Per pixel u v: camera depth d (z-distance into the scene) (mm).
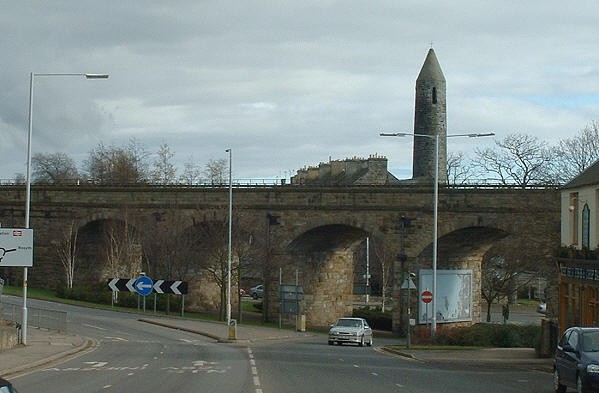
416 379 25656
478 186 57438
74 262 73062
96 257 75562
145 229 66688
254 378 24359
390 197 59969
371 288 111500
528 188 56312
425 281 58031
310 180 95938
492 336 42875
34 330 43844
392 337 58281
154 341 41844
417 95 83812
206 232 65875
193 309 73188
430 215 58875
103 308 64375
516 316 80000
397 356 36812
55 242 70188
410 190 59250
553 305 53469
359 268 114188
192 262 67250
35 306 60656
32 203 70438
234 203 63906
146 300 68500
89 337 42375
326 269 69688
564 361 21422
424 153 83062
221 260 62750
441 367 31172
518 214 56375
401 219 59562
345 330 45344
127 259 68812
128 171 108438
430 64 83188
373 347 44812
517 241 69375
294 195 62531
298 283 64250
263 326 59500
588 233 34719
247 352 36250
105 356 32406
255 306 78500
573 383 20500
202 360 31016
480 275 67750
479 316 66312
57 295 69562
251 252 63531
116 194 67875
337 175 94625
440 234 58344
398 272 59594
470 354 36969
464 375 27688
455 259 64438
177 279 67188
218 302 75625
